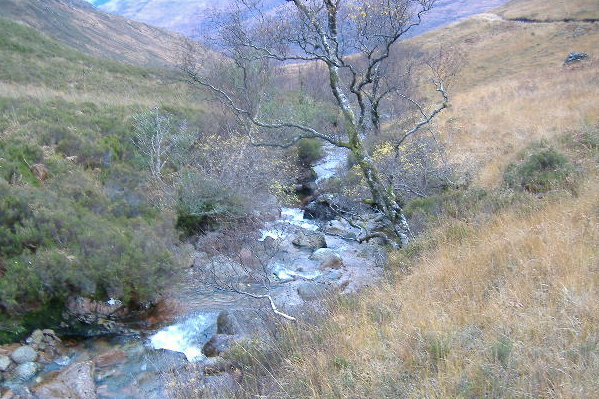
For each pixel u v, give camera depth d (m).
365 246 11.91
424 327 4.59
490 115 18.94
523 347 3.76
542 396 3.24
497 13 65.69
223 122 18.53
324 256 11.12
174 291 9.18
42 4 83.38
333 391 3.86
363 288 7.54
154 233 9.97
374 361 4.07
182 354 7.20
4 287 7.45
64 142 13.06
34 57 27.03
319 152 20.67
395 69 23.05
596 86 19.44
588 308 4.10
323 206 15.38
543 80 26.00
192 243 11.96
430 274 6.39
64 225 8.83
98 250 8.46
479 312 4.75
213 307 8.66
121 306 8.46
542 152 10.36
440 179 12.52
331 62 9.00
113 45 85.38
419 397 3.45
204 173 13.51
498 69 40.72
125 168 13.18
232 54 12.38
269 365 5.11
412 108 21.48
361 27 8.93
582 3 54.53
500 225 7.43
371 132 17.94
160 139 14.59
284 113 19.89
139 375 6.65
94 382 6.53
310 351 4.80
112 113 17.61
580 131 12.14
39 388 6.20
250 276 9.56
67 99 18.44
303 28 9.12
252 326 7.26
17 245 8.30
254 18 9.59
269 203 15.30
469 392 3.40
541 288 4.70
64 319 7.91
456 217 9.04
